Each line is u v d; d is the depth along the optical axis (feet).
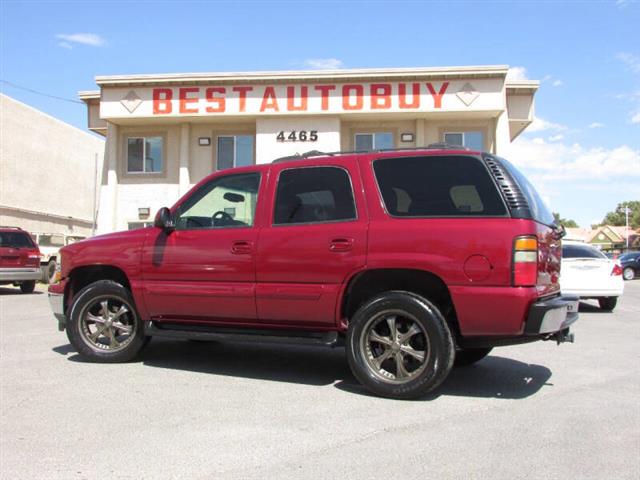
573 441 13.10
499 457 12.15
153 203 68.95
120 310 21.01
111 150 68.85
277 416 14.87
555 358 22.86
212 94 64.49
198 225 19.53
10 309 40.81
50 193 112.57
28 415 14.90
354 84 63.00
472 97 61.77
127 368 20.36
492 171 15.97
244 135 68.49
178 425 14.14
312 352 23.68
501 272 15.14
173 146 69.10
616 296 41.60
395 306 16.19
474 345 16.44
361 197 17.07
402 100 62.44
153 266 19.65
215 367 20.65
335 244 16.90
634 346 25.82
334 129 64.03
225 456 12.21
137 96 65.36
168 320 19.83
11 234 56.34
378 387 16.44
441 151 16.76
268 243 17.85
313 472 11.41
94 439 13.19
